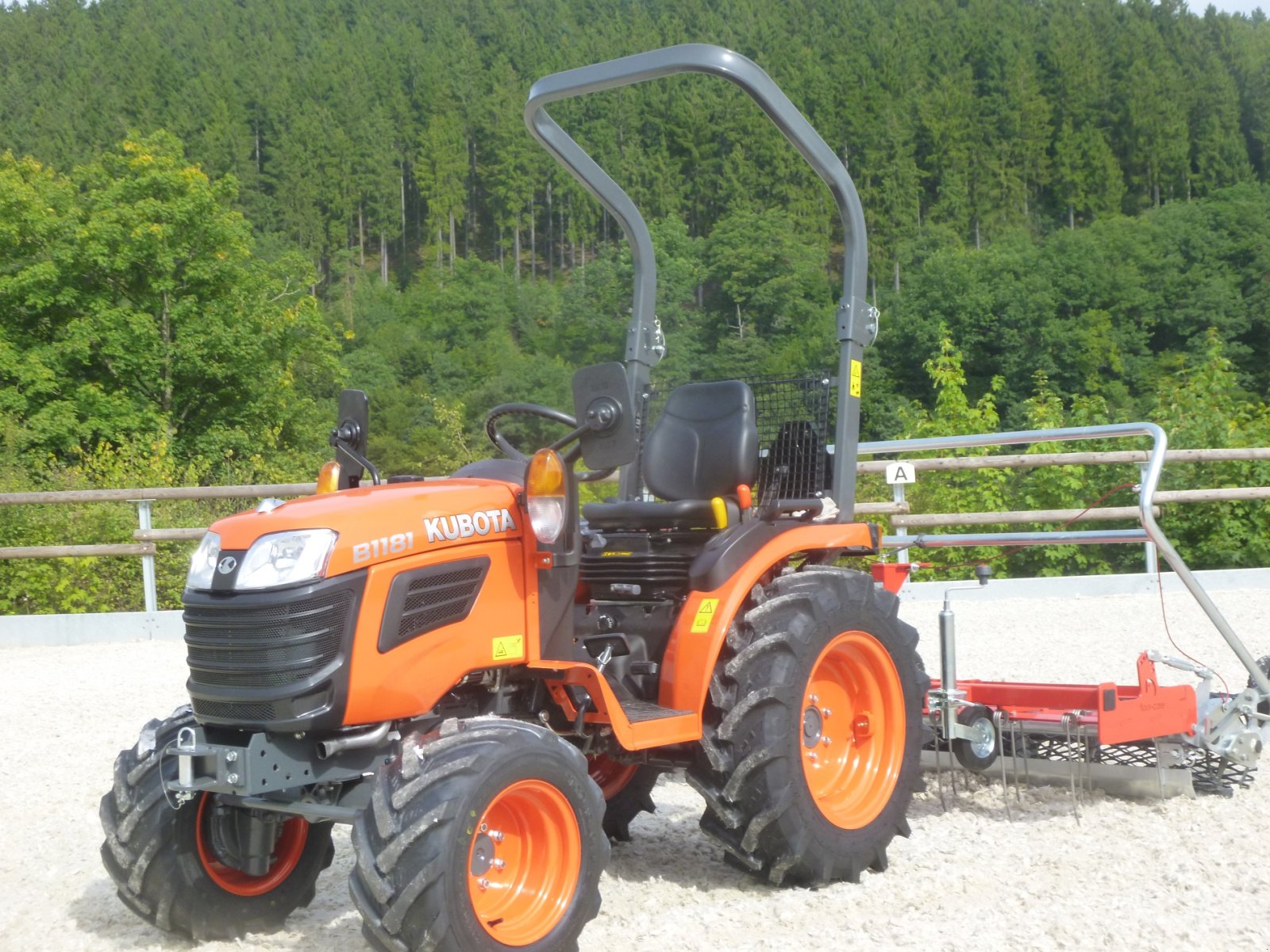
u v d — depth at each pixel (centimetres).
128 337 3191
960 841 434
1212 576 1115
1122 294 9481
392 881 292
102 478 1334
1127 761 493
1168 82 13425
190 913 352
